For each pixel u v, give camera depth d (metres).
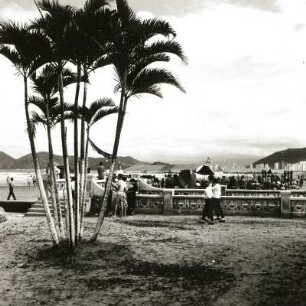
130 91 11.05
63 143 10.32
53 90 11.38
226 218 18.81
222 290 7.67
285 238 13.06
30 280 8.42
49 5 9.74
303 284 7.96
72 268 9.27
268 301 7.00
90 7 10.09
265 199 19.53
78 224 10.79
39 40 9.99
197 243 12.17
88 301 7.14
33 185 47.06
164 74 10.93
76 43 10.00
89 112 12.47
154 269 9.21
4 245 11.94
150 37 10.67
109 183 11.21
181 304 6.94
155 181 34.69
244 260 10.03
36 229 14.96
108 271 9.06
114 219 18.23
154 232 14.20
